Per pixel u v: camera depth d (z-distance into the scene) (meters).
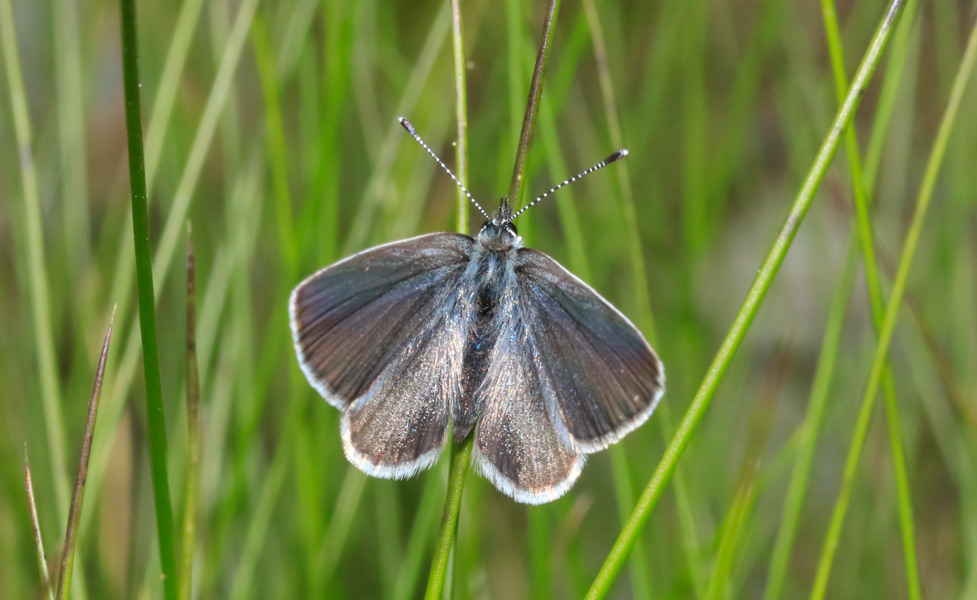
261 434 0.24
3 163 0.24
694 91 0.25
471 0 0.25
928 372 0.25
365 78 0.24
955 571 0.25
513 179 0.20
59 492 0.22
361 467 0.21
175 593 0.20
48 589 0.20
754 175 0.31
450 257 0.22
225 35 0.24
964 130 0.25
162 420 0.20
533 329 0.21
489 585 0.26
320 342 0.21
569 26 0.26
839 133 0.20
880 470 0.25
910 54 0.25
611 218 0.25
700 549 0.23
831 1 0.20
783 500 0.27
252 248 0.24
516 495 0.21
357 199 0.25
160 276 0.22
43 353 0.22
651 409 0.21
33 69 0.25
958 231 0.25
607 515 0.27
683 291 0.25
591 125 0.26
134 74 0.19
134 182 0.19
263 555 0.24
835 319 0.22
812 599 0.21
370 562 0.25
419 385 0.21
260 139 0.23
